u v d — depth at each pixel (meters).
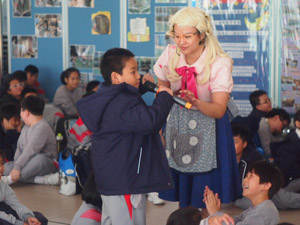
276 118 5.71
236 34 6.61
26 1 7.19
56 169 5.48
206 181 3.21
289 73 6.54
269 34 6.54
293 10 6.46
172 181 2.99
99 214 3.52
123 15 6.91
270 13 6.51
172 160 3.26
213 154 3.18
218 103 3.00
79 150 4.99
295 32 6.49
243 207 4.57
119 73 2.92
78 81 6.92
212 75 3.03
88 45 7.09
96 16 7.00
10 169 5.40
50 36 7.18
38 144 5.29
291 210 4.61
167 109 2.85
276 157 5.00
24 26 7.23
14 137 5.62
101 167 2.92
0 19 7.26
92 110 2.87
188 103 2.93
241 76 6.65
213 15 6.64
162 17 6.79
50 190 5.16
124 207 2.96
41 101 5.38
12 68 7.33
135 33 6.89
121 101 2.83
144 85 3.07
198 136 3.19
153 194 4.72
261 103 5.75
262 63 6.59
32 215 3.56
